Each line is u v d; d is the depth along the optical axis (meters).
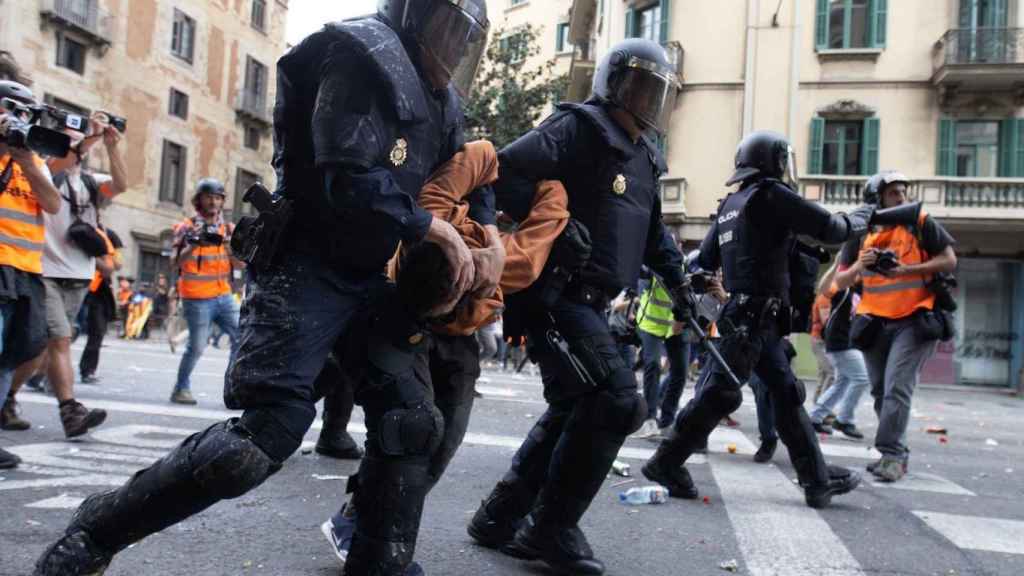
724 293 4.42
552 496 2.73
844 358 7.24
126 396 6.94
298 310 1.94
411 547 2.19
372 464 2.19
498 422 6.75
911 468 5.71
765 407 5.47
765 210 3.85
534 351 2.85
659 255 3.45
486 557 2.88
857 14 19.94
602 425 2.67
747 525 3.56
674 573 2.82
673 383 6.46
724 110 20.25
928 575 2.92
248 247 2.00
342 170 1.85
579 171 2.75
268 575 2.53
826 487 4.00
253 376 1.90
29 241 3.97
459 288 2.05
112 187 5.21
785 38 20.06
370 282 2.10
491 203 2.51
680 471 4.12
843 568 2.94
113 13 25.53
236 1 31.67
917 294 4.92
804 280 4.16
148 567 2.54
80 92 24.41
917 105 19.55
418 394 2.20
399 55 1.94
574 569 2.68
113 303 7.93
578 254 2.63
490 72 20.34
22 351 4.02
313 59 1.96
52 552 1.82
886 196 5.26
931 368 19.77
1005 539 3.53
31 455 4.20
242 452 1.83
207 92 30.23
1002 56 18.59
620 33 22.44
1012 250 19.45
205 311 6.68
